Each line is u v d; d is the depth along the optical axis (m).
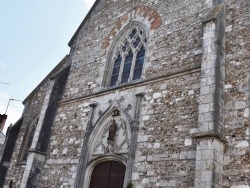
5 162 18.48
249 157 8.80
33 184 14.41
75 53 17.86
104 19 17.14
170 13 13.66
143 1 15.28
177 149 10.46
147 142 11.45
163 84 12.12
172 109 11.33
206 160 8.89
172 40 12.90
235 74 10.18
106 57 15.60
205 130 9.36
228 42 10.88
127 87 13.38
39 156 14.95
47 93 16.48
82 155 13.37
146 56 13.52
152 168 10.81
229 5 11.52
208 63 10.41
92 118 14.07
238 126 9.40
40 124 15.59
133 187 10.95
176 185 9.91
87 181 12.95
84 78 16.14
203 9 12.50
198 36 12.04
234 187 8.74
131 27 15.30
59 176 14.01
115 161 12.56
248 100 9.54
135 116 12.21
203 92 10.05
